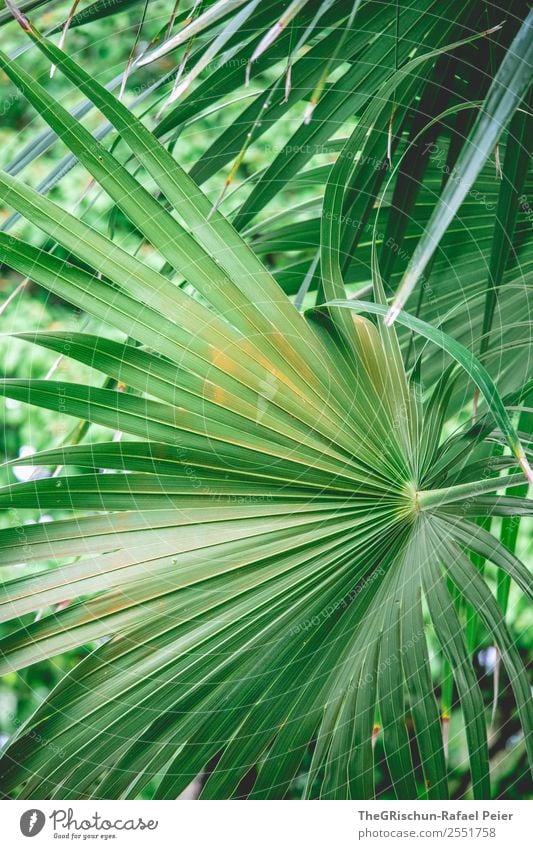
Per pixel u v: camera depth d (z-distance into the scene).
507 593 2.26
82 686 1.89
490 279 2.00
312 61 1.98
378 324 1.95
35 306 3.99
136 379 1.90
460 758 3.32
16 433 4.03
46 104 1.83
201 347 1.89
